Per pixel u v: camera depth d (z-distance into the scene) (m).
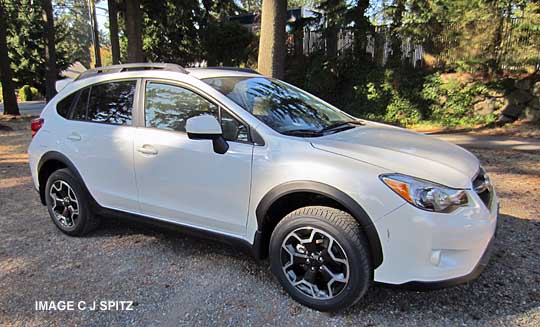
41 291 2.88
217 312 2.60
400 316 2.52
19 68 29.75
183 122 3.09
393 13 12.23
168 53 22.09
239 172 2.76
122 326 2.48
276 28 7.12
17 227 4.11
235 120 2.86
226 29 19.08
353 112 12.97
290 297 2.73
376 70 12.48
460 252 2.32
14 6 29.22
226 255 3.41
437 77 11.45
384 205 2.32
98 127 3.52
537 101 10.09
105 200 3.56
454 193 2.34
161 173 3.14
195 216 3.05
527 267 3.05
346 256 2.43
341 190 2.41
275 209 2.73
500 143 8.41
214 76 3.26
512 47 10.23
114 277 3.06
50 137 3.82
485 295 2.71
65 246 3.63
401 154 2.57
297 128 2.95
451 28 11.12
